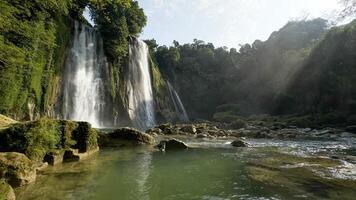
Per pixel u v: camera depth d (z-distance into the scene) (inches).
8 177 338.3
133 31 2970.0
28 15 1439.5
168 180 394.0
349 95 2413.9
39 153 468.4
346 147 866.1
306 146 882.8
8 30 1244.5
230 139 1087.6
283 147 836.0
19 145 448.1
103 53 2470.5
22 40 1451.8
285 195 323.3
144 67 3034.0
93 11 2458.2
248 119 2787.9
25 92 1603.1
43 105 1772.9
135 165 504.1
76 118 2089.1
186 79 4291.3
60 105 1977.1
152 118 2950.3
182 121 3348.9
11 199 266.2
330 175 422.0
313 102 2797.7
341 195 322.7
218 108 3782.0
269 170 463.5
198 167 492.1
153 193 330.3
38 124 484.4
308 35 4148.6
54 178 386.6
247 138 1197.1
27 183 350.3
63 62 2049.7
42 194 312.5
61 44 2014.0
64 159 532.1
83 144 608.7
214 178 407.5
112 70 2506.2
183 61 4448.8
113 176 411.5
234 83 4323.3
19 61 1229.7
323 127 1996.8
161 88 3378.4
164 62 4183.1
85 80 2222.0
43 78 1790.1
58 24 1998.0
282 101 3208.7
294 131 1676.9
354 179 396.8
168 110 3238.2
